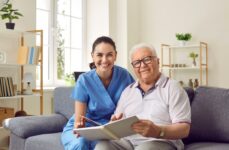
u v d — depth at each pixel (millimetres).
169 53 5340
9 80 3430
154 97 1870
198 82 5059
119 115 1788
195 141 2131
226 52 4891
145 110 1893
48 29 4562
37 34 4031
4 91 3354
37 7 4406
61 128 2611
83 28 5223
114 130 1501
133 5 5457
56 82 4629
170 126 1647
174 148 1800
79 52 5117
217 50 4969
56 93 2795
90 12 5277
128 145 1846
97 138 1719
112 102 2115
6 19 3734
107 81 2176
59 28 4750
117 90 2162
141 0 5617
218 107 2061
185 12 5227
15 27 3814
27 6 3975
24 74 3820
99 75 2148
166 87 1849
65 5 4875
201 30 5090
